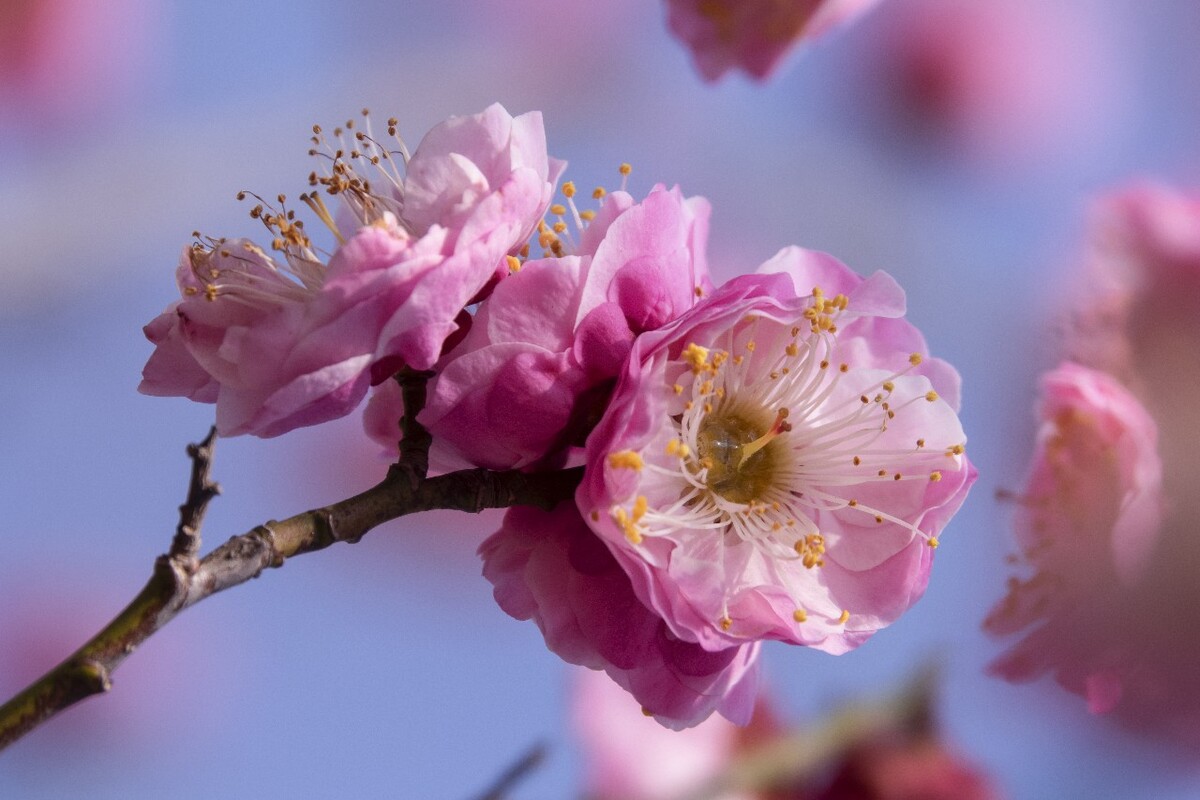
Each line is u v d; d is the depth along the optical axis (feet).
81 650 1.02
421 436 1.07
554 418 1.07
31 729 1.01
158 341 1.08
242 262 1.09
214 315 1.07
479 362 1.07
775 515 1.09
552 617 1.09
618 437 1.06
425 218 1.07
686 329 1.07
